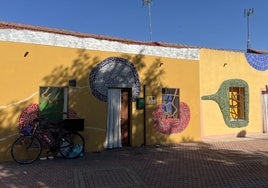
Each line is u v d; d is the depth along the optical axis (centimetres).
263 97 1711
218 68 1543
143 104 1309
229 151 1208
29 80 1070
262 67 1694
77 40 1163
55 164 987
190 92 1446
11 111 1038
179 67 1418
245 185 773
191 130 1440
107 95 1226
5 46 1034
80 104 1163
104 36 1255
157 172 895
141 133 1309
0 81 1024
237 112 1642
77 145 1102
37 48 1087
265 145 1344
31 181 802
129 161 1030
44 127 1061
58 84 1121
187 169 930
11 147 1009
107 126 1232
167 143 1368
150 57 1338
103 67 1217
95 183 790
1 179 818
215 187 759
